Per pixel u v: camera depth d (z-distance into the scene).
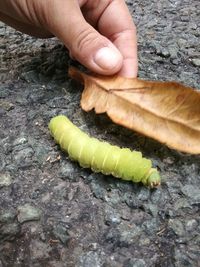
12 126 0.13
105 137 0.12
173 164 0.11
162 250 0.10
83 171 0.11
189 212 0.11
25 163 0.12
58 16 0.12
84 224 0.10
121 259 0.10
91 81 0.12
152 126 0.11
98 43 0.12
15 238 0.10
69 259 0.10
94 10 0.14
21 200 0.11
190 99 0.11
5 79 0.15
